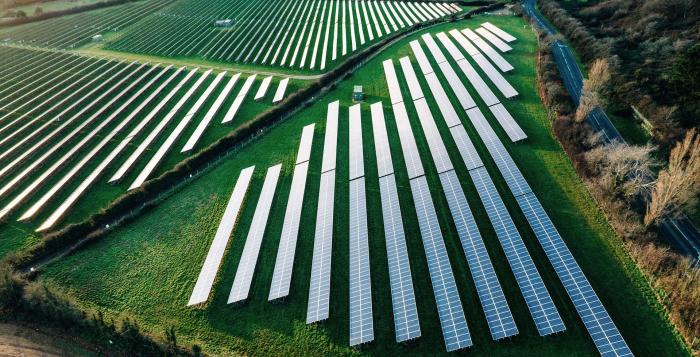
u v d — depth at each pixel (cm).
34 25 17238
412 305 4725
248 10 19138
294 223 6159
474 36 12269
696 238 5519
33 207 6900
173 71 12288
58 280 5622
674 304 4400
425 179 6606
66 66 12988
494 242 5447
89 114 10006
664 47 9850
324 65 11981
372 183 6856
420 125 8231
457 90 9162
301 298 5131
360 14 17288
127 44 14888
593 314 4319
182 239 6178
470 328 4528
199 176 7556
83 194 7156
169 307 5188
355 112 9075
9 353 4703
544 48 10456
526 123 7750
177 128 9006
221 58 13200
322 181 6969
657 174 6531
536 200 5822
